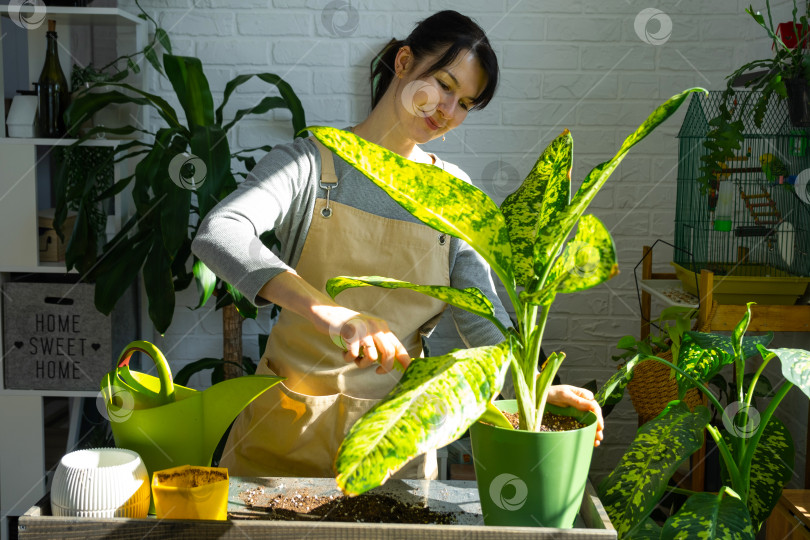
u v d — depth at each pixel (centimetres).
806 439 199
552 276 84
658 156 255
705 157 197
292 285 97
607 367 260
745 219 219
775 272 202
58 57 237
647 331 238
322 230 130
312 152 128
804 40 188
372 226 130
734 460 139
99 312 234
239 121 253
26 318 235
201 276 207
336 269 131
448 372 76
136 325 258
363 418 72
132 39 246
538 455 82
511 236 93
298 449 130
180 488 86
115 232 246
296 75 252
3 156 231
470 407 74
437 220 85
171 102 254
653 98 252
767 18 232
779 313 186
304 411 128
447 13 123
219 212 109
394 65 132
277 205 120
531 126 254
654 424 129
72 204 247
